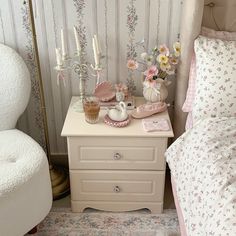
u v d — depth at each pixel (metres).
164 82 2.05
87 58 2.13
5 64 1.93
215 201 1.27
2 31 2.06
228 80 1.72
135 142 1.84
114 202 2.04
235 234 1.11
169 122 1.90
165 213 2.07
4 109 1.96
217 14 1.91
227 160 1.44
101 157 1.88
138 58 2.12
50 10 1.99
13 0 1.97
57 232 1.94
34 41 1.89
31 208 1.68
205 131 1.62
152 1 1.96
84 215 2.06
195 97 1.80
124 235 1.92
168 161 1.73
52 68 2.16
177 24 2.03
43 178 1.72
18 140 1.86
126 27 2.04
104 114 1.98
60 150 2.42
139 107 1.97
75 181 1.96
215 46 1.79
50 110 2.29
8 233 1.61
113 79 2.19
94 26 2.04
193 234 1.33
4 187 1.54
